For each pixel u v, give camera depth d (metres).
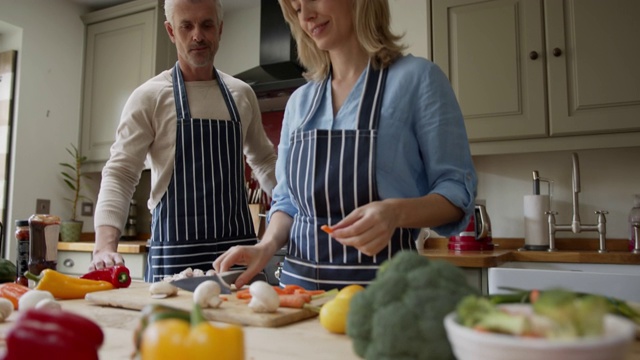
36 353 0.37
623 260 1.76
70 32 3.03
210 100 1.57
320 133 1.01
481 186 2.41
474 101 2.12
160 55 2.87
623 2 1.92
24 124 2.77
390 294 0.46
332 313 0.66
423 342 0.42
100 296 0.92
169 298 0.91
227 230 1.52
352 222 0.76
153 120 1.50
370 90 1.00
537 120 2.02
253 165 1.78
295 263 1.05
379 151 0.97
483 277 1.75
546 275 0.93
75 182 3.04
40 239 1.15
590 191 2.22
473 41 2.14
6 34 2.83
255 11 3.13
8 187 2.72
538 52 2.03
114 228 1.34
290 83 2.29
